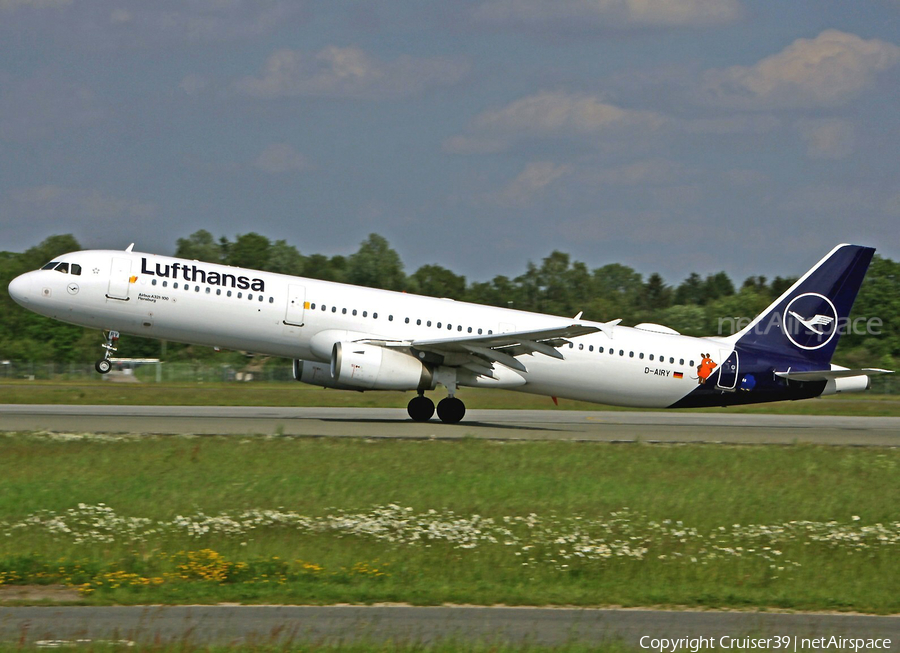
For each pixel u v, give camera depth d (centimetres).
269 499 7450
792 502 8100
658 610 4931
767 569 5912
